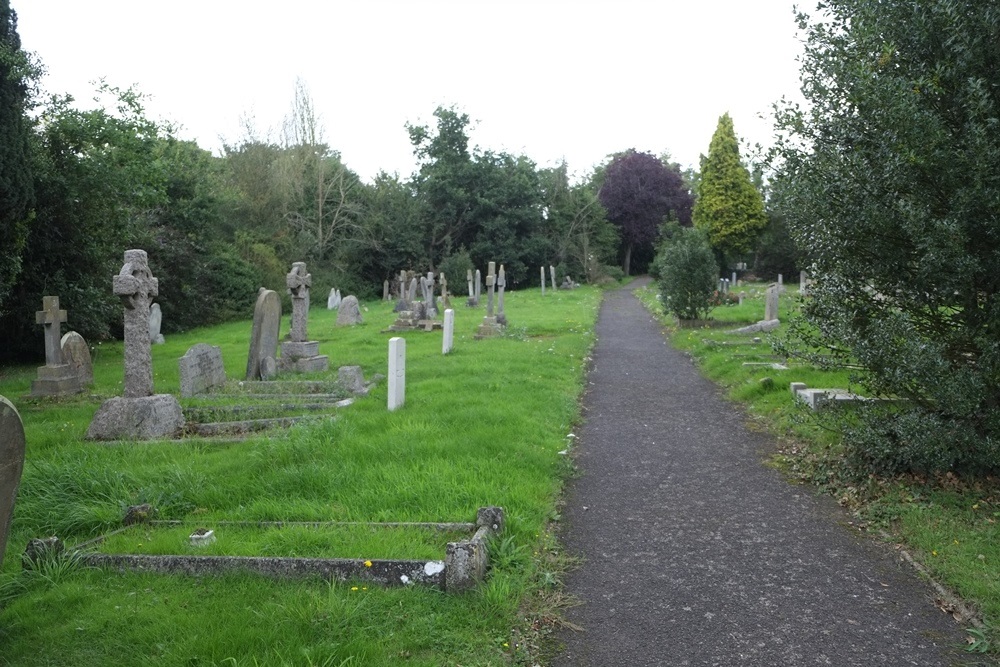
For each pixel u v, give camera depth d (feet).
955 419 20.02
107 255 66.74
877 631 13.69
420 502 19.80
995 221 18.10
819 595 15.23
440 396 33.65
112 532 18.72
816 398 28.76
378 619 13.56
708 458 26.09
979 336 19.25
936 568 15.98
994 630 13.39
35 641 13.14
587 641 13.48
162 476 22.48
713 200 155.43
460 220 178.09
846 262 21.45
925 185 19.51
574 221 188.96
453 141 177.37
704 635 13.65
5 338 62.59
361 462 23.45
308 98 151.23
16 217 50.62
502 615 13.88
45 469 22.24
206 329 96.73
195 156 122.31
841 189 20.67
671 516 20.20
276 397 35.73
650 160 211.20
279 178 140.87
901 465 21.65
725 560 17.12
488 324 65.36
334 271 147.23
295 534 17.33
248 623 13.25
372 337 67.51
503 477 21.79
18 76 49.42
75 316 61.98
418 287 126.82
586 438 29.25
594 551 17.78
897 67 20.80
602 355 55.01
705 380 43.09
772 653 12.98
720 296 92.79
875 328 19.86
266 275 121.70
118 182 59.88
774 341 24.56
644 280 198.80
